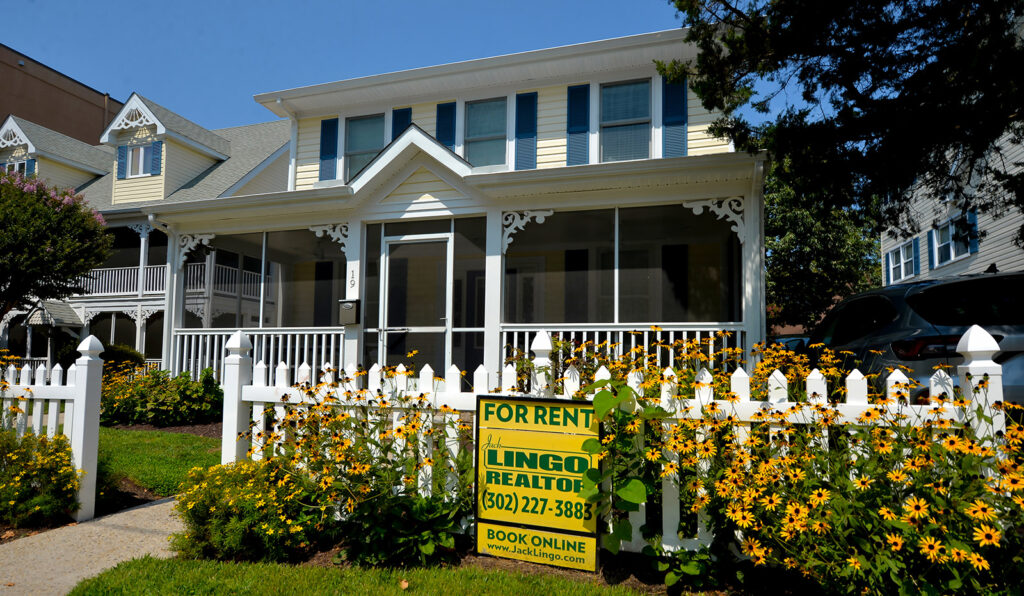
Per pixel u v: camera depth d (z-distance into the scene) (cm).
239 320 1115
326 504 379
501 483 368
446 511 376
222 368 1099
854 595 276
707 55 743
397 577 348
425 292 973
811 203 781
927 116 632
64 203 1464
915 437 291
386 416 402
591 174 845
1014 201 740
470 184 910
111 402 938
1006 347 444
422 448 393
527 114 1279
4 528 465
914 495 275
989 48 593
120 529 457
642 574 344
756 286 816
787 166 746
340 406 408
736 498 302
